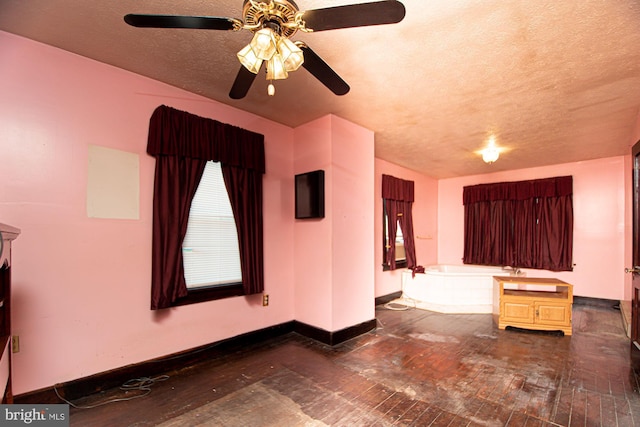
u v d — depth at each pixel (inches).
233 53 84.0
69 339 82.3
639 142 112.8
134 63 89.5
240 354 114.3
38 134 79.0
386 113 124.8
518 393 87.3
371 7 47.4
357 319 135.2
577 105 114.5
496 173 238.2
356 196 136.6
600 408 80.0
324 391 88.0
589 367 104.3
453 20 68.6
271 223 133.0
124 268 92.2
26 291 76.4
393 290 207.0
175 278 100.0
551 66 88.0
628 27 70.0
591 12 65.3
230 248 120.0
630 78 94.0
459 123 135.5
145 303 96.1
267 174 132.5
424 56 83.6
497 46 78.7
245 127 123.8
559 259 204.1
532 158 195.3
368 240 142.3
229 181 116.4
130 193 94.0
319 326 127.9
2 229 49.6
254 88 102.5
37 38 77.5
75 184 84.3
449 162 208.8
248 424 73.2
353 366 104.3
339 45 78.4
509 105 115.7
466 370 101.7
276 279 133.6
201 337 108.4
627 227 183.9
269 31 49.4
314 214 127.0
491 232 233.6
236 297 119.3
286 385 91.4
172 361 100.7
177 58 86.7
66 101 83.3
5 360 59.6
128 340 92.4
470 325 151.9
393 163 212.5
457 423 73.6
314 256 131.0
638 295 111.5
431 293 187.2
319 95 108.2
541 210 212.2
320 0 63.5
